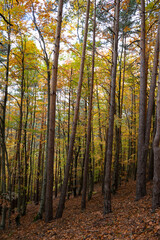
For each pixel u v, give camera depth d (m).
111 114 7.30
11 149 12.92
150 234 4.10
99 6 9.01
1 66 9.94
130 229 4.73
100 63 10.87
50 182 8.05
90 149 13.07
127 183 15.03
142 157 7.68
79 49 10.89
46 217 8.09
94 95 13.21
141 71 7.91
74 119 8.45
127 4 8.95
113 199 10.16
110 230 5.20
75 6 9.01
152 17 9.41
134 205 6.85
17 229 8.94
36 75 11.81
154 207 5.37
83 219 7.30
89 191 13.49
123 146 18.20
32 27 8.86
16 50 10.07
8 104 12.84
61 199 8.34
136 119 16.14
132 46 10.85
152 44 9.98
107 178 7.14
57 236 6.09
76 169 15.24
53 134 8.05
